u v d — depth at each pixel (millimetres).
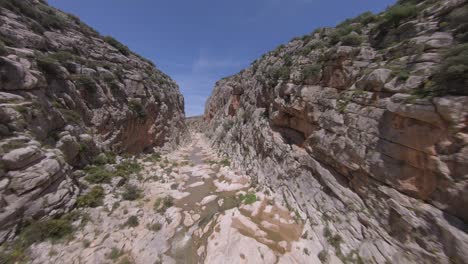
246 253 8969
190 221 12180
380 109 8898
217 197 15531
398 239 7344
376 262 7543
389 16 10586
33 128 10656
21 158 8352
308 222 11109
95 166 15055
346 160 10188
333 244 9078
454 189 6176
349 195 9961
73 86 16156
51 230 8289
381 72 9180
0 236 7090
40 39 15641
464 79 6223
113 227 10148
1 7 14305
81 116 16641
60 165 10422
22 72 11266
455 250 5785
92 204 11117
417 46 8523
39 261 7238
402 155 7754
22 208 7887
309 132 14086
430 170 6859
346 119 10602
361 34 12906
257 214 12492
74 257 7836
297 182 13688
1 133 8641
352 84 11336
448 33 7902
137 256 8758
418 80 7637
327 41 15664
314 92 13547
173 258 9156
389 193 8023
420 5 9875
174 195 15320
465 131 6051
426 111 6777
